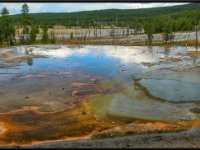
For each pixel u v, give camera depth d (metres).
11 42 110.19
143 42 118.25
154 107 36.94
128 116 33.91
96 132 29.77
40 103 39.12
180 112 35.03
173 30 144.88
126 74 56.06
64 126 31.47
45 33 118.88
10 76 55.47
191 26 148.75
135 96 41.69
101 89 45.56
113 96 41.78
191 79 51.09
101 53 86.62
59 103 39.03
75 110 36.25
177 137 27.81
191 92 43.22
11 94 43.53
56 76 55.03
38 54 83.38
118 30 184.12
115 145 26.09
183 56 76.38
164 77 52.88
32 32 116.50
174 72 56.97
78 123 32.16
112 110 35.91
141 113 34.81
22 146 26.84
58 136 29.14
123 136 28.73
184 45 102.50
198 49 91.25
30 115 34.88
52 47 101.88
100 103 38.69
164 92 43.28
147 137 28.02
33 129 30.88
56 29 185.75
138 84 48.06
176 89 44.88
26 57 77.50
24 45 108.19
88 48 100.56
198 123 31.53
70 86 47.53
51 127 31.28
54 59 75.06
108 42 121.69
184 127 30.41
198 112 34.94
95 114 34.78
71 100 40.22
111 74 56.31
